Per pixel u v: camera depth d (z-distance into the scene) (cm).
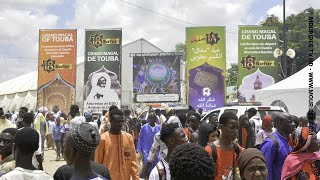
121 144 692
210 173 275
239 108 1330
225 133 505
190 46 2992
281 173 591
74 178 344
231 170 500
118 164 684
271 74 2894
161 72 3300
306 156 551
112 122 689
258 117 1255
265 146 624
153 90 3306
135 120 1986
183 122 985
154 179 460
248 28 2911
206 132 638
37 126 1514
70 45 3067
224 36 2959
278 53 2877
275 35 2898
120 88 3064
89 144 343
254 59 2905
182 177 274
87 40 3098
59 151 1927
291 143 565
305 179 543
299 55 4153
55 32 3067
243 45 2912
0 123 1041
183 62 4006
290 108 1789
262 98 1898
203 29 2975
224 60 2953
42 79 3081
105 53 3081
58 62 3075
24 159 415
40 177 407
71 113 1450
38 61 3089
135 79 3325
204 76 2967
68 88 3069
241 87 2905
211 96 2966
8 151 525
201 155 276
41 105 3053
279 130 641
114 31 3077
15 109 4797
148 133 1131
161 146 652
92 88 3088
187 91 2995
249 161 394
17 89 5094
